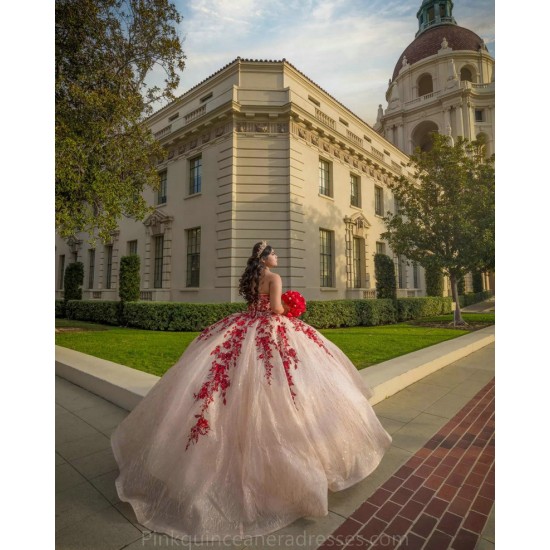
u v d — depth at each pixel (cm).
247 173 1246
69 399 430
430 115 2006
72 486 240
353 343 789
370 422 242
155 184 1080
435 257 1221
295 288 1245
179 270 1411
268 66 1272
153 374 488
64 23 835
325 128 1395
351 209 1594
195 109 1377
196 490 190
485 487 238
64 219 865
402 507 216
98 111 895
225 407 211
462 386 486
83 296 1967
